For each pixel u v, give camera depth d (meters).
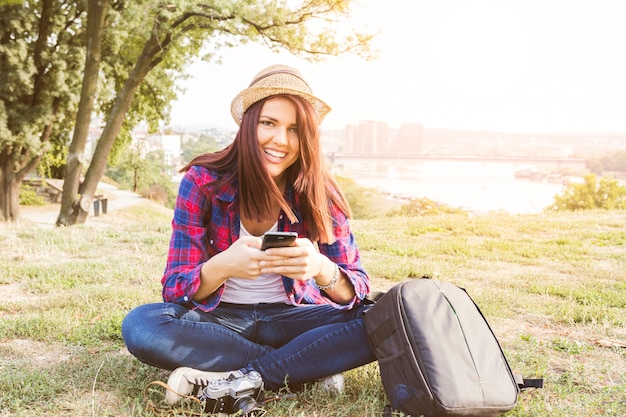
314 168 2.55
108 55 21.67
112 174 72.25
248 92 2.47
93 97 16.91
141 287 4.84
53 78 21.66
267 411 2.38
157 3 16.19
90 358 3.08
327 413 2.47
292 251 2.30
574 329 4.09
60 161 33.38
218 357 2.52
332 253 2.77
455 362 2.23
